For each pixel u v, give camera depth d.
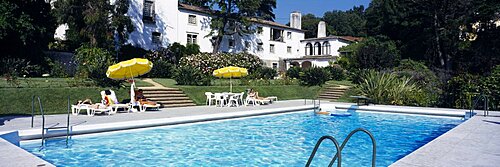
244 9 42.09
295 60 51.44
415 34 39.44
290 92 26.41
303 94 26.61
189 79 23.45
